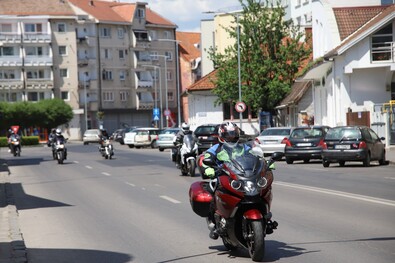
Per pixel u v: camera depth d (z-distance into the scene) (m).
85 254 12.40
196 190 12.23
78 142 114.62
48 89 125.56
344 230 13.98
